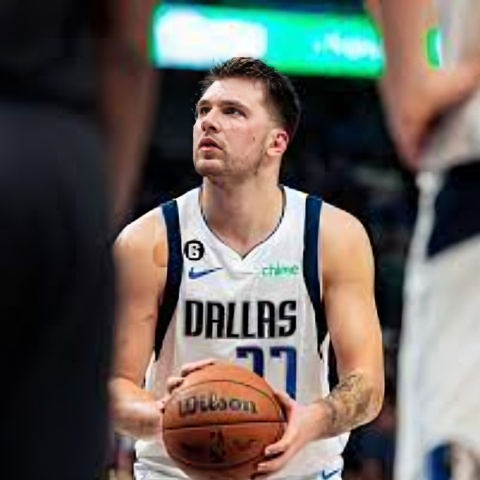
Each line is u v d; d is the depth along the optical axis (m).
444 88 3.88
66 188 3.44
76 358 3.45
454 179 4.12
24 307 3.33
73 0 3.59
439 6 4.26
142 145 3.89
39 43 3.52
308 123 30.67
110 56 3.68
